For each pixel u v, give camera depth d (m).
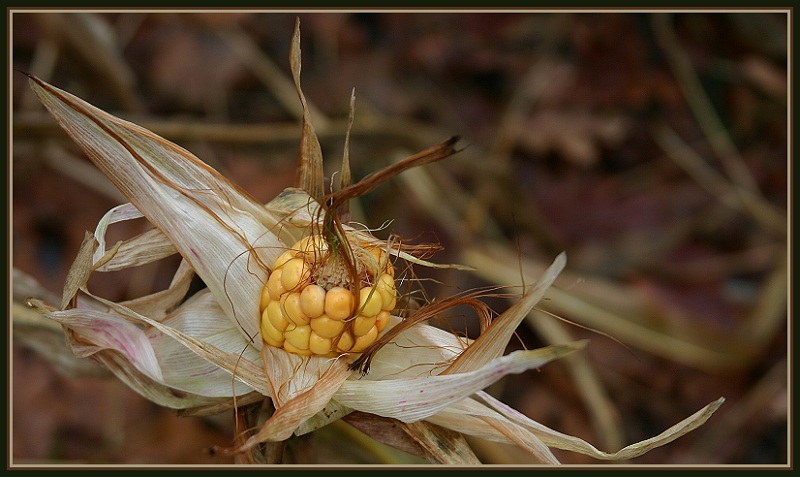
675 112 1.36
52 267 1.12
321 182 0.89
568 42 1.36
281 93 1.26
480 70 1.35
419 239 1.23
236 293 0.88
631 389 1.15
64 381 1.08
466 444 0.89
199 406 0.90
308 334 0.87
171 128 1.05
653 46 1.36
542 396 1.14
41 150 1.13
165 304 0.90
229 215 0.88
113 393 1.08
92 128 0.87
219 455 1.07
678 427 0.87
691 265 1.25
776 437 1.12
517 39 1.36
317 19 1.32
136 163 0.88
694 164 1.34
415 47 1.34
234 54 1.27
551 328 1.15
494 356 0.87
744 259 1.26
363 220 1.19
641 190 1.32
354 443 1.01
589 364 1.16
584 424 1.12
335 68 1.31
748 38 1.37
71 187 1.17
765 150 1.35
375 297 0.87
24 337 0.97
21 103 1.15
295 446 0.93
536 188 1.32
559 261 0.86
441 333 0.89
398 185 1.21
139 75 1.24
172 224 0.88
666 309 1.17
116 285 1.13
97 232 0.89
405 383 0.87
